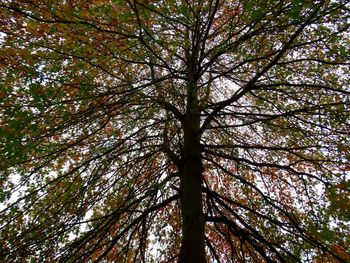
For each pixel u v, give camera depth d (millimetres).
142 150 7852
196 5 6098
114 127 7609
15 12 5141
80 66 5598
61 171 7141
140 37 5555
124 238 8375
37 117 5242
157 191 6898
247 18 5719
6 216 6148
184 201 6234
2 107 5043
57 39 5484
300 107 6945
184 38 6484
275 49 6598
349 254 6480
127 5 5930
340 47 5723
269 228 8023
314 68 6762
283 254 6770
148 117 6609
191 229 5805
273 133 8133
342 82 6617
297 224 6598
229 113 6641
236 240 9008
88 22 5430
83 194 6660
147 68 7848
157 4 5742
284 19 5492
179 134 7398
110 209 8117
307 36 6215
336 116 5945
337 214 6363
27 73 5086
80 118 5922
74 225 6086
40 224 6160
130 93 5883
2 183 5879
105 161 6496
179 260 5586
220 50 5969
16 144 5145
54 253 6020
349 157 6512
